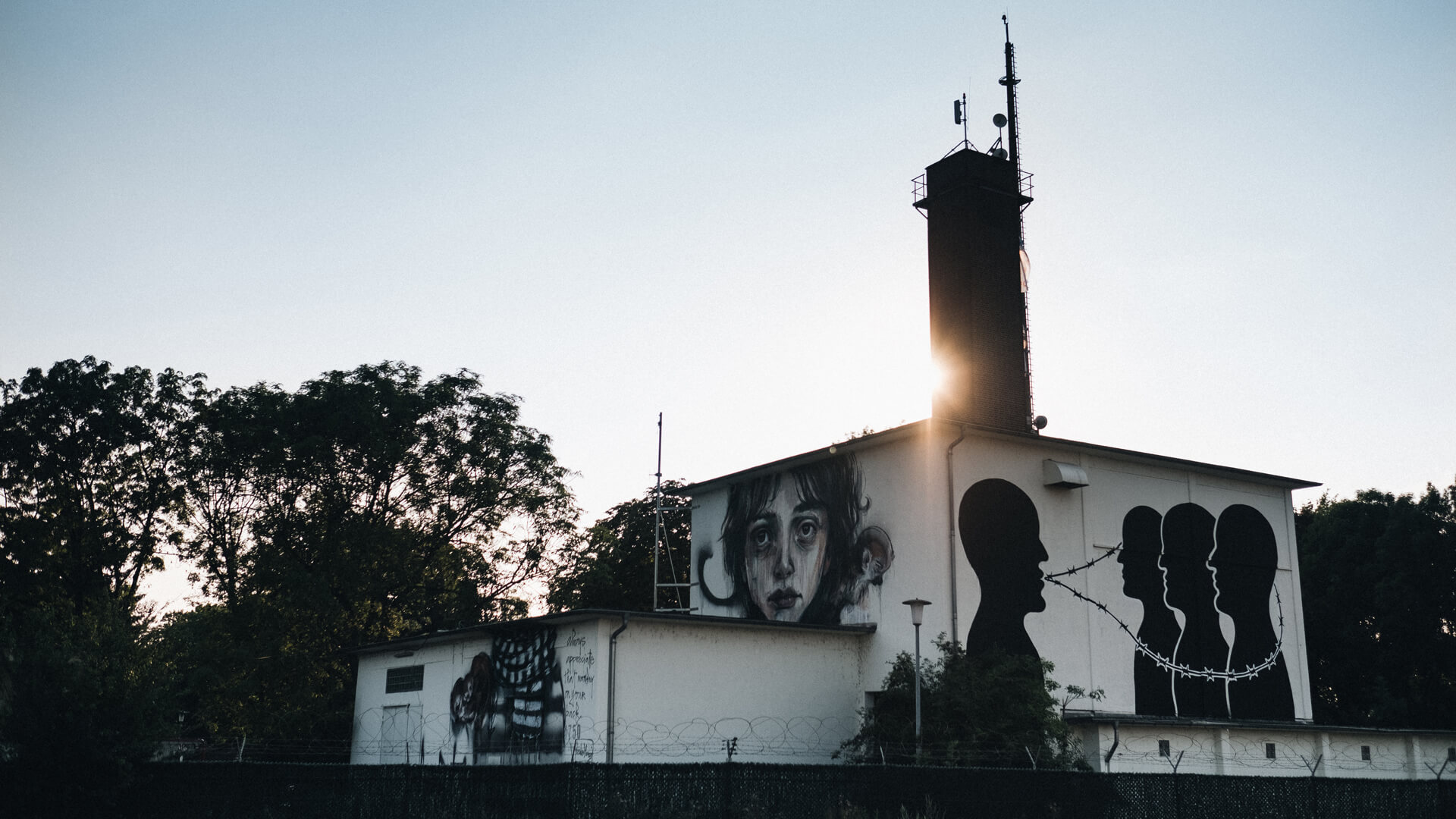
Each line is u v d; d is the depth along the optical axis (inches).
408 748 1156.5
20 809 591.5
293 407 1669.5
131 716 629.0
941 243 1337.4
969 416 1250.6
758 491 1274.6
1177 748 1042.7
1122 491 1178.0
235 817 617.6
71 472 1711.4
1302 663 1262.3
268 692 1555.1
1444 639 1754.4
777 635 1034.1
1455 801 804.6
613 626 933.8
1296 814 721.6
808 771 585.3
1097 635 1113.4
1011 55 1533.0
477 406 1786.4
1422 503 1855.3
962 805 619.2
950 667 981.2
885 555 1096.8
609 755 893.2
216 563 1670.8
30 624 679.1
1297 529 2090.3
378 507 1710.1
